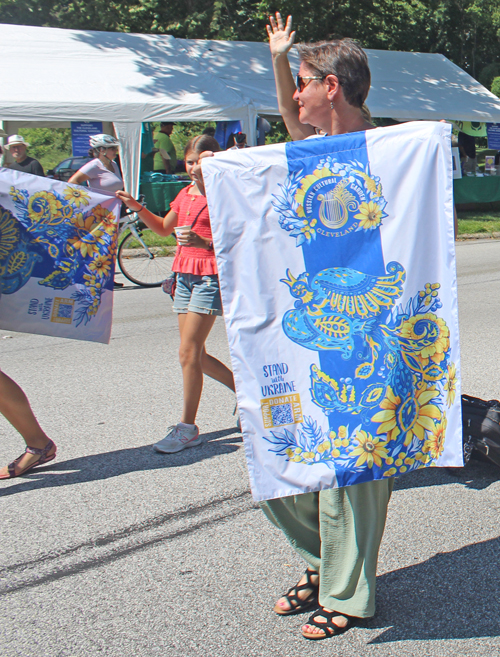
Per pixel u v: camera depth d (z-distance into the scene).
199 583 2.68
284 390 2.13
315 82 2.23
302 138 2.61
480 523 3.10
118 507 3.31
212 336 6.64
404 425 2.16
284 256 2.10
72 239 3.87
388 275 2.12
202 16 22.69
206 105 13.13
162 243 11.03
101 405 4.78
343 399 2.14
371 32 25.36
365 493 2.23
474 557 2.82
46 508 3.32
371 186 2.10
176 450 3.96
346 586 2.32
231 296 2.11
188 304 3.93
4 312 3.83
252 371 2.12
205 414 4.58
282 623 2.43
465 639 2.32
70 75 13.05
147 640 2.35
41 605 2.56
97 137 7.38
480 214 17.02
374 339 2.13
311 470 2.15
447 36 31.94
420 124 2.09
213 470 3.71
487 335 6.40
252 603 2.55
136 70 13.76
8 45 13.69
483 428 3.52
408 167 2.09
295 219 2.10
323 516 2.29
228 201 2.09
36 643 2.34
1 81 12.27
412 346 2.15
